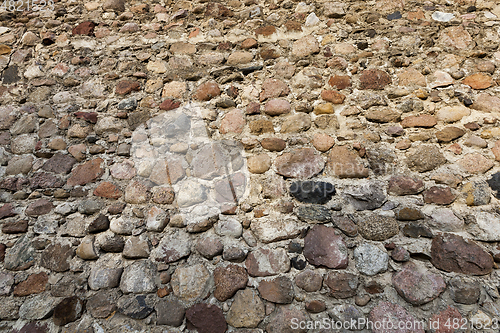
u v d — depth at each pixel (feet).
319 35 6.15
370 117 5.45
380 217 4.82
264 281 4.57
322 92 5.71
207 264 4.71
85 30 6.52
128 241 4.91
